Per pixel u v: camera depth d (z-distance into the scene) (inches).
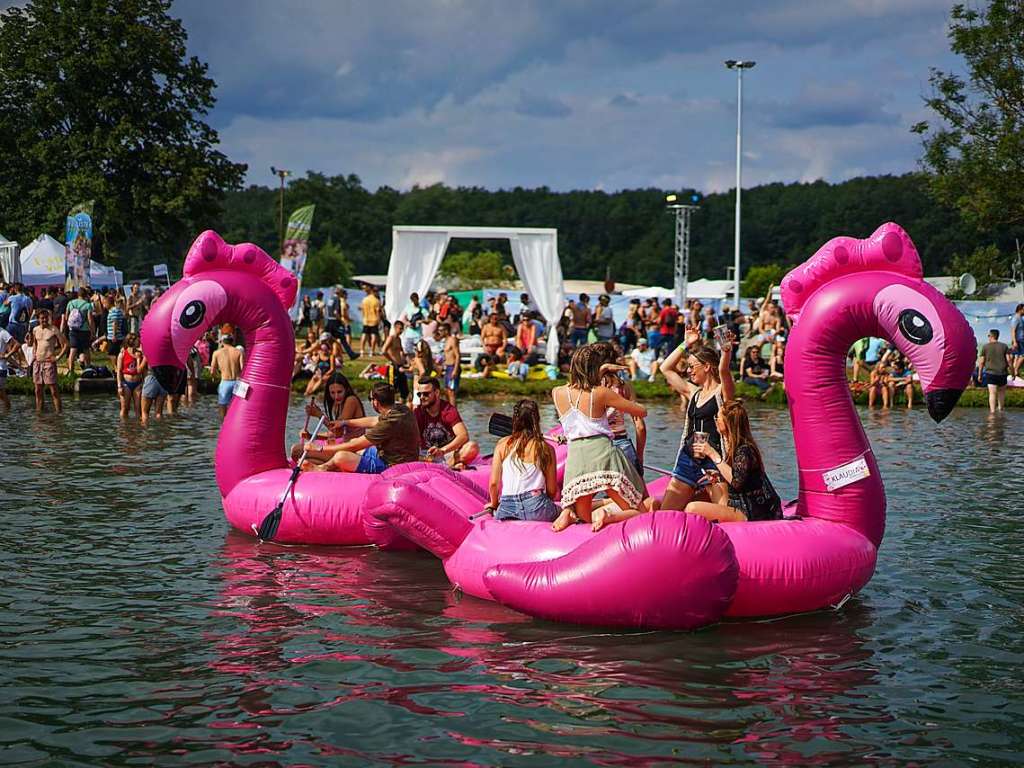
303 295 1317.7
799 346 288.2
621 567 246.4
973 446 592.7
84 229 1093.8
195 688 212.4
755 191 4350.4
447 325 904.3
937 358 271.9
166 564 312.2
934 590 290.7
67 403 775.1
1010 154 1284.4
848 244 286.7
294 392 864.9
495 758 181.2
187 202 1684.3
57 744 185.9
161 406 693.3
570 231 4591.5
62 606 267.3
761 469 285.4
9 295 990.4
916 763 180.9
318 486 341.1
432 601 278.5
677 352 323.6
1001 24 1285.7
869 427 701.3
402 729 193.3
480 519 293.0
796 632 253.1
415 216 4707.2
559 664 228.4
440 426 390.6
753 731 193.3
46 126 1705.2
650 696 210.1
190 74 1760.6
